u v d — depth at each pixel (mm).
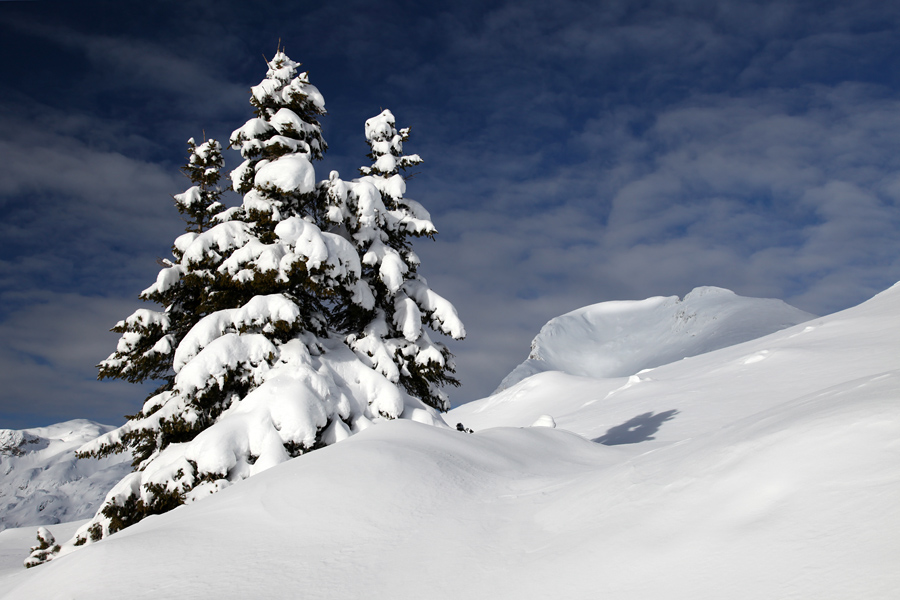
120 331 13477
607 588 3215
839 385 5008
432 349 15570
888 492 2713
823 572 2451
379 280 15336
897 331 25125
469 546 4688
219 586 4305
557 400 54000
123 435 13094
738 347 39031
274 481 6566
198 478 10367
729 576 2779
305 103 16641
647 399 27969
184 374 11625
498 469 7734
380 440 7676
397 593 4016
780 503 3131
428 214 18000
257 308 12359
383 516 5629
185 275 13656
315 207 15586
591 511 4531
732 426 5188
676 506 3766
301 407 11180
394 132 18859
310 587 4246
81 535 12266
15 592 4785
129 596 4203
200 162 18250
